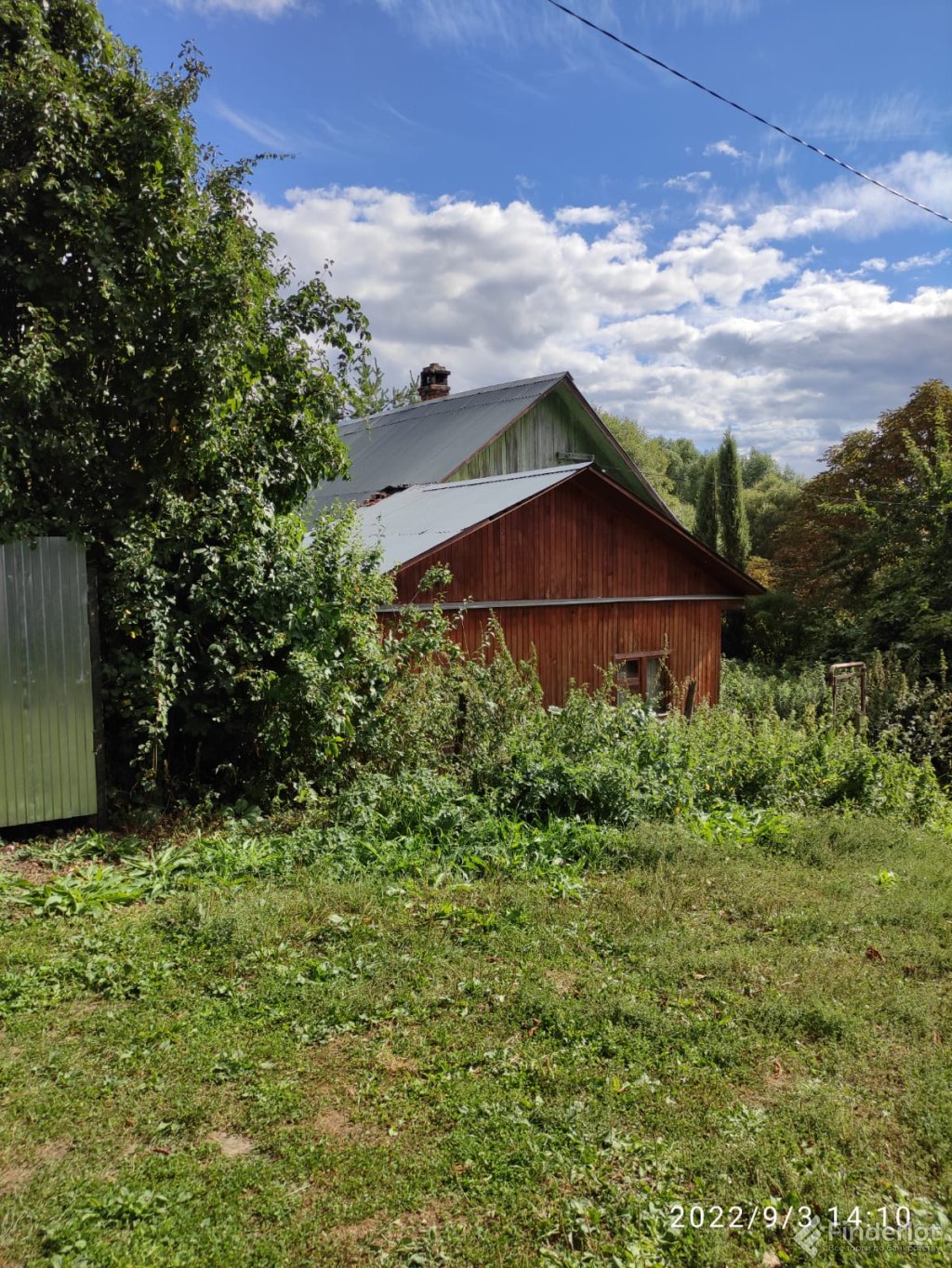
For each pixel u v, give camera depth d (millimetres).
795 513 30766
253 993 4055
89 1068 3410
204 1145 2982
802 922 5211
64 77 6375
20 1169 2850
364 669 7820
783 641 26797
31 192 6402
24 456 6070
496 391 21047
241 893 5293
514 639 11961
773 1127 3186
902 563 18281
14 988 3969
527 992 4102
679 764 8164
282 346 7953
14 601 6133
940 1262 2580
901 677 13008
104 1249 2496
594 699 10438
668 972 4410
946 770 11516
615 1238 2652
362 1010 3941
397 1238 2621
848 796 8805
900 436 24828
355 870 5754
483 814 6766
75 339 6367
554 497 12453
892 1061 3678
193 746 7496
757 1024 3930
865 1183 2916
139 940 4543
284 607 7246
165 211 6727
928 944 4969
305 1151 2971
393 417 23562
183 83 7199
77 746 6422
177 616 6930
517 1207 2754
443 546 10586
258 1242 2564
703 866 6180
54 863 5805
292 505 8352
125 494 7074
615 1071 3518
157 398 6867
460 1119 3170
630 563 13727
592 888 5699
